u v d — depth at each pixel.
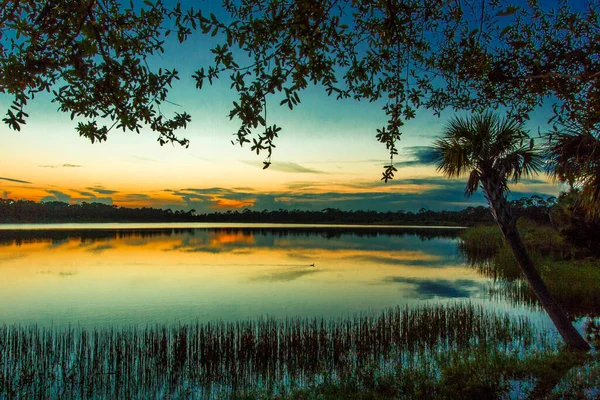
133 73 4.27
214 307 15.66
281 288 19.20
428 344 10.22
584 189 6.24
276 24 3.74
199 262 28.86
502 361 8.00
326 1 3.84
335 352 9.88
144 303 16.31
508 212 9.71
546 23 5.06
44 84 4.00
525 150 9.32
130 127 4.50
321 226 112.38
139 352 9.98
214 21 3.73
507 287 17.80
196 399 8.10
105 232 66.88
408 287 19.22
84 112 4.56
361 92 4.79
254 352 9.85
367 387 7.66
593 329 10.47
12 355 9.70
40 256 31.75
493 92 5.63
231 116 3.73
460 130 9.90
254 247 40.97
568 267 17.72
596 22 4.73
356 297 17.20
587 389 6.30
